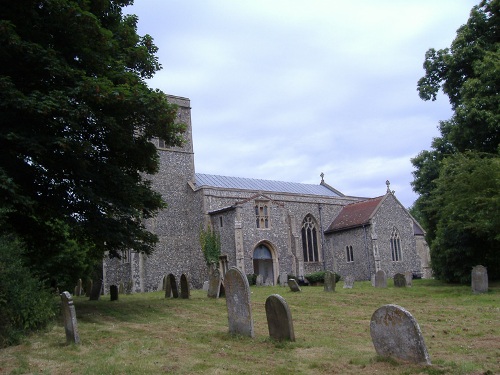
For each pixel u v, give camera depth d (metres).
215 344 9.66
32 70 13.88
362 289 24.00
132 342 9.95
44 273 21.34
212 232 40.16
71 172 14.66
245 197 42.62
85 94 13.34
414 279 38.44
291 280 23.06
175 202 41.75
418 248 45.12
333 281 22.86
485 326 11.10
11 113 13.12
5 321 10.38
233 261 38.22
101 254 20.17
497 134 25.42
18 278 11.48
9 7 13.84
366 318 13.27
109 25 17.11
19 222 16.22
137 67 17.41
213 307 16.47
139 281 38.28
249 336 10.15
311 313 14.59
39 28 14.24
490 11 27.45
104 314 14.52
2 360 8.79
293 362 7.92
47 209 15.62
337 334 10.69
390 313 7.77
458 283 28.39
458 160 22.95
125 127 15.45
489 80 24.91
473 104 24.86
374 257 40.44
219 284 20.44
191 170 43.22
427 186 36.00
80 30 14.09
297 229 43.84
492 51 26.52
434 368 7.07
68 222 14.92
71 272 26.92
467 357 7.91
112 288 21.41
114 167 15.16
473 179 21.33
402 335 7.59
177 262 40.59
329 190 53.78
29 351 9.47
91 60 14.84
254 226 39.44
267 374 7.28
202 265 40.03
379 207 42.16
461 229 25.16
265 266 42.06
